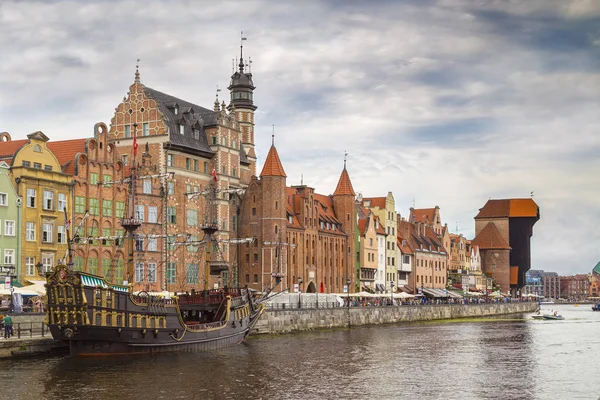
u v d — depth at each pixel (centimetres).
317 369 7312
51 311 7056
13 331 7406
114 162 10825
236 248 13925
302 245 15188
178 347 8069
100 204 10544
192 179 12662
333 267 16350
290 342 9919
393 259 19550
